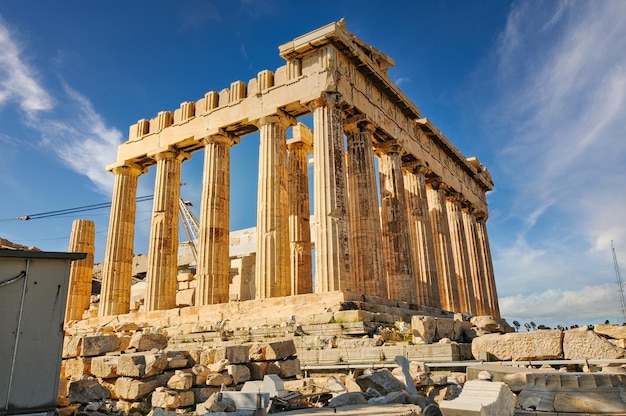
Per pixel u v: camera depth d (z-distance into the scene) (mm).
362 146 25844
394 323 18922
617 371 9477
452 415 6402
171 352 11477
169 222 29109
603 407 7062
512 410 7270
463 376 11172
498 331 19359
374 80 27594
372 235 24562
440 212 33875
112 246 30562
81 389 10359
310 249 28844
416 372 11328
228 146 28594
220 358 11469
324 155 22828
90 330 26031
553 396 7484
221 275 25875
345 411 7500
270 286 22891
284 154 25672
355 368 12586
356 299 20484
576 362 10609
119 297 29656
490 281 40875
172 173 30109
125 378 10625
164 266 28109
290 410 8305
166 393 9773
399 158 28922
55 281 7406
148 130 32125
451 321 17203
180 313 24797
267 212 24125
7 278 7059
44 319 7211
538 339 12125
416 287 27812
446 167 36250
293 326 18203
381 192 28656
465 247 36750
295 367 12188
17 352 6930
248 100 26875
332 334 17266
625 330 14391
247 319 21000
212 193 26906
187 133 29234
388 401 8453
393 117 29469
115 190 32125
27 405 6848
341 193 22578
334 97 23906
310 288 27969
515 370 8562
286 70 25719
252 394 8406
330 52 24219
